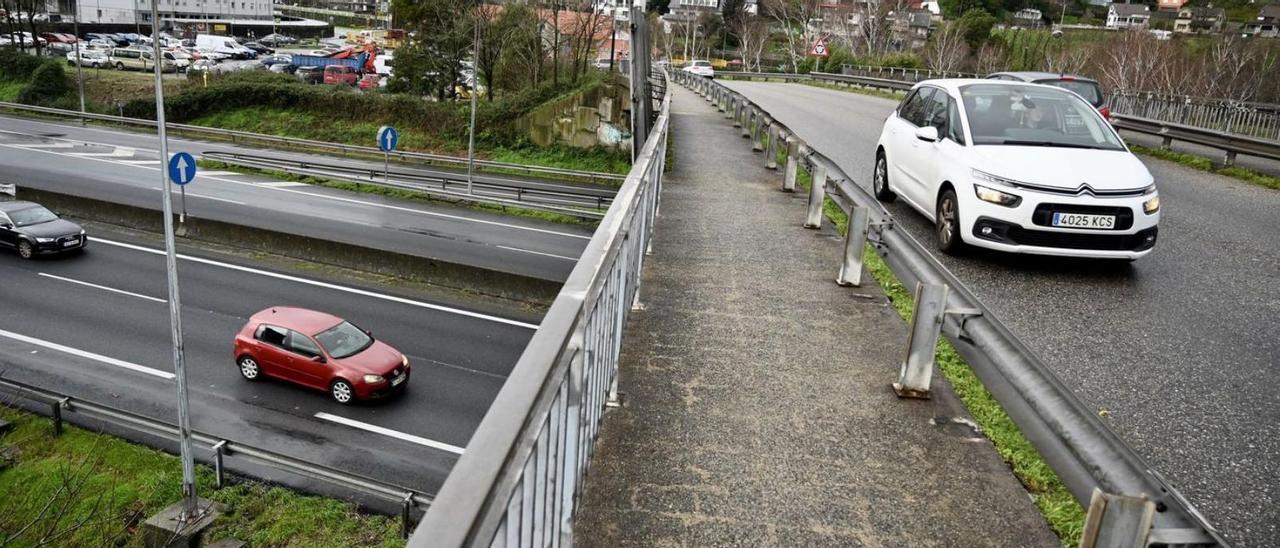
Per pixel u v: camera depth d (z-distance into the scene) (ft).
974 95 26.14
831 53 202.69
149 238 85.35
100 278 72.79
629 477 11.58
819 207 27.76
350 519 40.93
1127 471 8.42
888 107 96.48
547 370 5.85
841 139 57.26
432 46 161.48
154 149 129.39
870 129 66.59
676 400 14.16
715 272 22.13
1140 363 16.93
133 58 195.52
